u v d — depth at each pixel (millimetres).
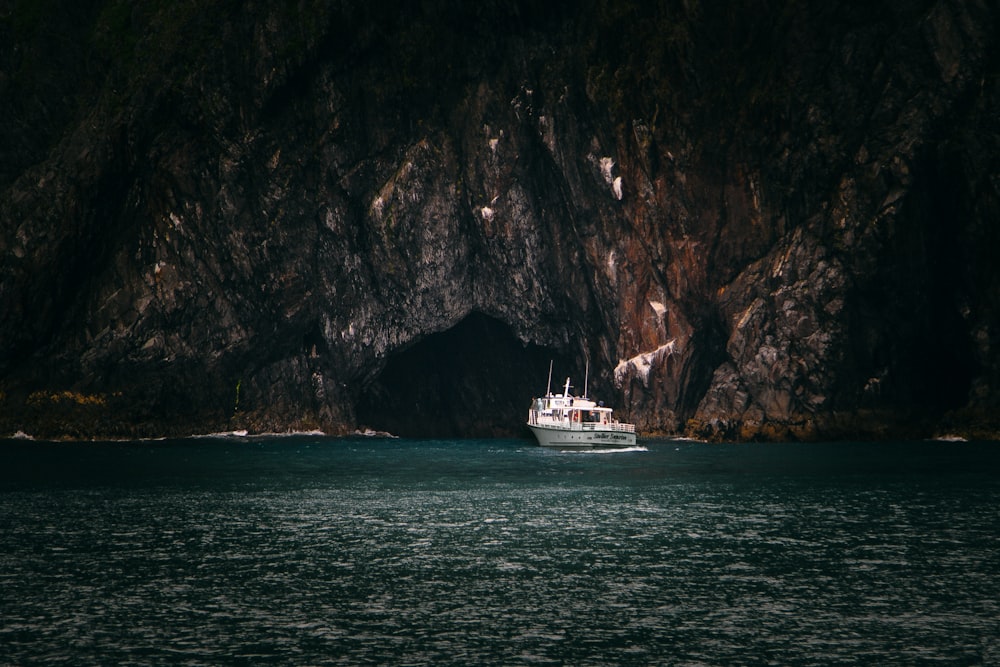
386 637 24297
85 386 86500
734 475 56750
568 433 79625
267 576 30156
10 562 32031
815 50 82500
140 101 87375
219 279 88688
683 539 35938
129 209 88375
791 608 26672
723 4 83500
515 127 89562
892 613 26156
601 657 22906
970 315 80562
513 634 24531
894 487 50406
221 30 87688
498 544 35062
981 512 41875
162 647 23453
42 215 86562
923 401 83562
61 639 24000
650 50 85188
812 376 82562
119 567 31312
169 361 87938
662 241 87688
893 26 81312
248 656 22875
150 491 49812
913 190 79938
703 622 25484
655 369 88625
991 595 27828
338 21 87250
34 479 55250
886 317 82312
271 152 88250
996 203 78188
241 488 51094
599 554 33312
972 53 78875
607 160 87562
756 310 84062
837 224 81562
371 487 51594
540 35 89250
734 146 84750
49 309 86688
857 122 81625
